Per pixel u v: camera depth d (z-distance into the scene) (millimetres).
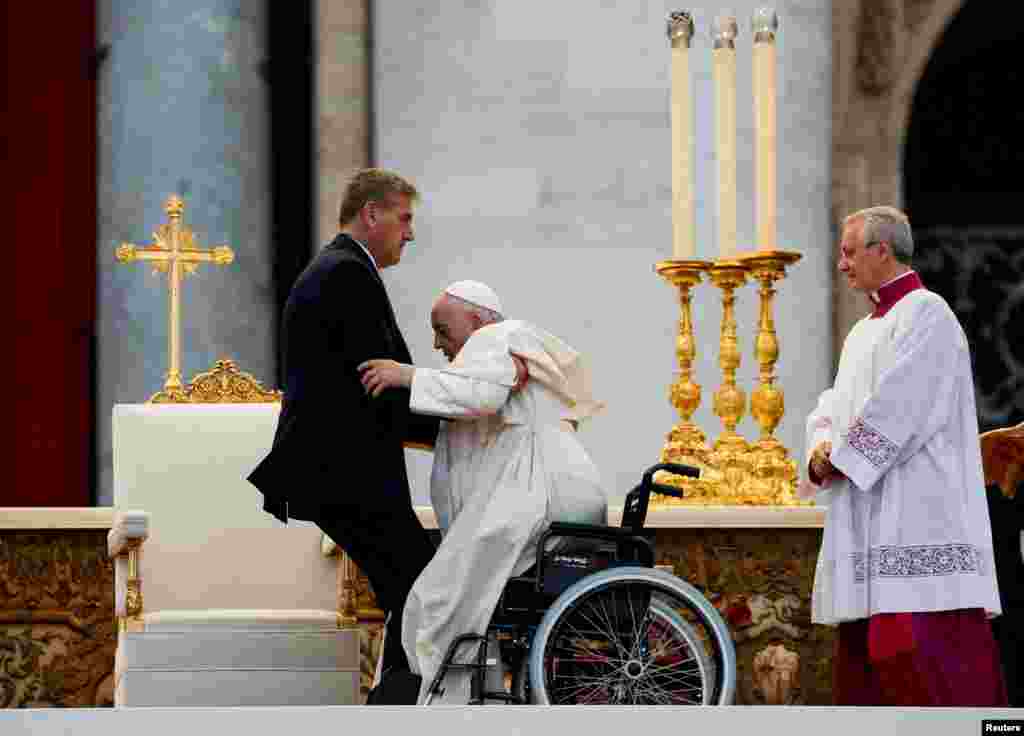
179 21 49062
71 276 48688
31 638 35562
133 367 48406
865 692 30688
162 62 48938
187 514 33906
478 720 25734
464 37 50906
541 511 29078
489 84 50969
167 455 34000
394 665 29797
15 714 25781
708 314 49625
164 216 48750
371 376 29297
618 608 27969
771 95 34688
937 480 29828
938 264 61719
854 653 30781
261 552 33938
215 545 33875
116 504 33938
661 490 28891
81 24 49031
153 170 48750
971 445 30141
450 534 29172
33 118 48781
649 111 50844
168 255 36000
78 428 48625
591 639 28016
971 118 61750
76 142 48906
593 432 49625
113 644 35656
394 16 50781
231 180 49000
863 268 30734
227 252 36156
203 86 49031
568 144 50844
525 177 50781
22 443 48500
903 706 27797
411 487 48000
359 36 50500
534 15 51094
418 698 28750
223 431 34156
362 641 33906
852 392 30500
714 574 34219
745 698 34156
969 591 29609
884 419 29688
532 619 28719
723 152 34844
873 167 53500
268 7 49625
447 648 28750
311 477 29578
